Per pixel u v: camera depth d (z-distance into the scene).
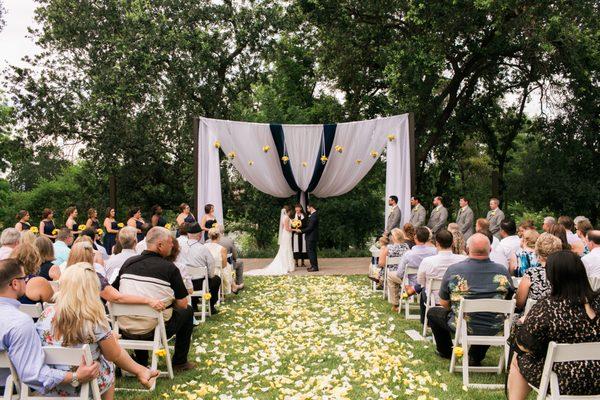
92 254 4.26
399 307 7.27
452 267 4.66
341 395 4.06
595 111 17.80
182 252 6.94
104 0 17.09
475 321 4.53
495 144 20.55
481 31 16.89
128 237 5.75
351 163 12.40
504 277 4.56
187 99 17.47
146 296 4.47
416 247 6.88
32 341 2.87
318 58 18.89
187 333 4.97
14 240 5.75
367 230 18.59
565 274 3.06
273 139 12.10
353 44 17.53
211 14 17.41
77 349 2.89
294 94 20.81
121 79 15.88
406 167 11.67
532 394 3.98
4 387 3.01
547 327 3.02
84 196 20.45
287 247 12.20
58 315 3.05
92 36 17.14
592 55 15.03
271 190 12.70
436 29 15.04
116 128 17.14
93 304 3.09
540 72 17.14
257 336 6.04
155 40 15.98
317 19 17.19
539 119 18.98
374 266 9.51
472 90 18.92
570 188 18.31
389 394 4.09
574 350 2.92
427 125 17.98
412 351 5.45
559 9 14.89
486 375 4.71
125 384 4.50
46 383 2.82
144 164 18.67
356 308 7.62
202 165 11.45
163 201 20.44
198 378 4.67
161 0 16.91
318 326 6.55
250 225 19.17
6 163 19.77
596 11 15.21
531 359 3.22
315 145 12.29
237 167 12.05
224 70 17.98
